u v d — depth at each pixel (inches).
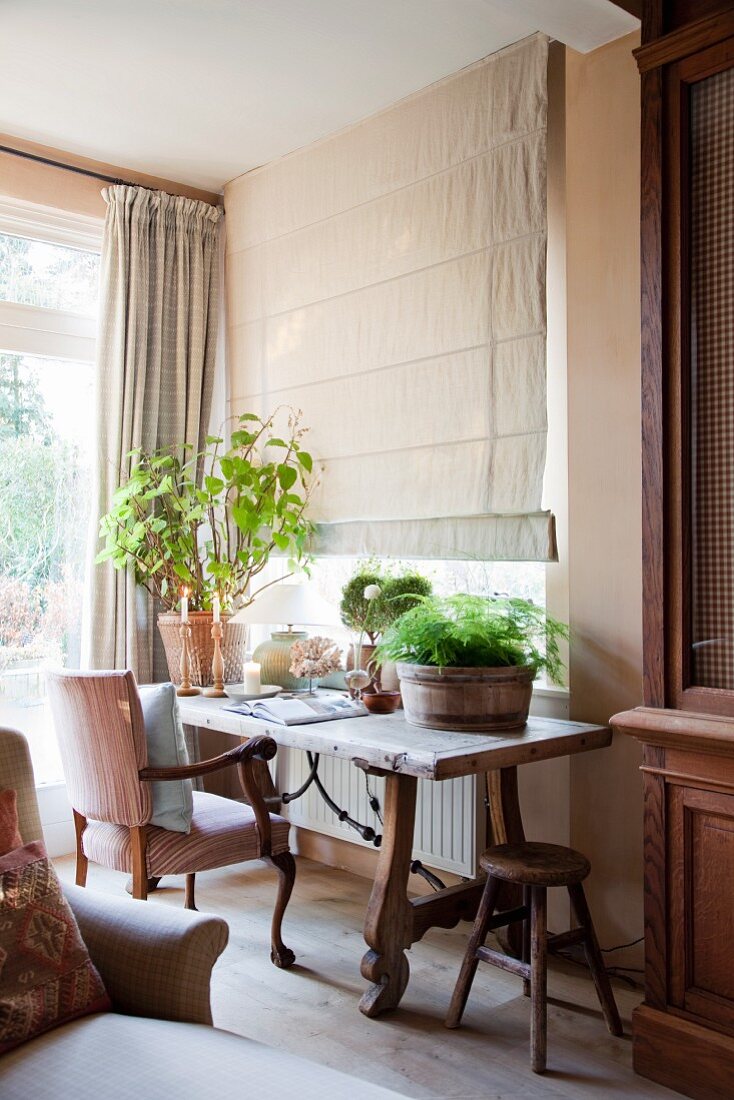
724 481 87.2
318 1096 54.9
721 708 86.0
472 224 127.0
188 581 153.2
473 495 125.6
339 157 148.1
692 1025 87.0
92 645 154.3
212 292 170.4
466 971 98.2
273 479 151.2
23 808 76.2
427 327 133.2
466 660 109.4
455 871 123.2
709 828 87.2
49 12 113.7
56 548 157.6
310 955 116.0
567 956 116.2
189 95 135.9
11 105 138.7
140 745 102.8
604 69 109.7
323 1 111.4
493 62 124.1
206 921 67.0
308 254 154.1
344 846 149.2
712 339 88.3
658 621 90.6
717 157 88.0
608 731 108.3
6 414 152.2
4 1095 54.8
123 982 66.7
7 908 63.2
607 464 109.5
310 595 138.5
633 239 106.9
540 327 118.3
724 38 85.9
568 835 118.2
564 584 121.0
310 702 125.9
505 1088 86.8
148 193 160.9
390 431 138.8
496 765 97.4
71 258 159.0
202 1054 58.4
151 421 160.7
